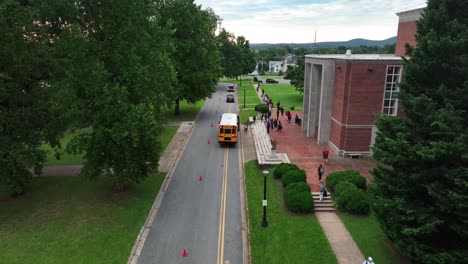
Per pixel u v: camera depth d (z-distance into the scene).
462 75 13.73
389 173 15.44
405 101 14.58
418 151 12.76
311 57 34.59
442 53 13.66
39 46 21.61
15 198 22.25
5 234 18.02
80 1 21.25
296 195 20.22
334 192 21.52
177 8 41.69
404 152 13.62
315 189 22.62
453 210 12.59
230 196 23.23
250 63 120.56
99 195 22.70
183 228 19.19
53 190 23.45
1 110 20.75
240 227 19.36
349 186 21.02
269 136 36.31
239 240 18.09
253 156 31.20
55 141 22.64
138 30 21.67
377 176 15.95
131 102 21.78
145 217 20.06
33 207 21.03
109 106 19.72
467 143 12.27
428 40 13.69
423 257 12.97
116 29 20.94
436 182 13.08
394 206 14.04
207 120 46.69
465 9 14.03
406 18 33.09
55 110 20.77
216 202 22.33
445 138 13.12
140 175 21.45
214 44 48.97
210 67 47.38
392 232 14.59
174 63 41.41
